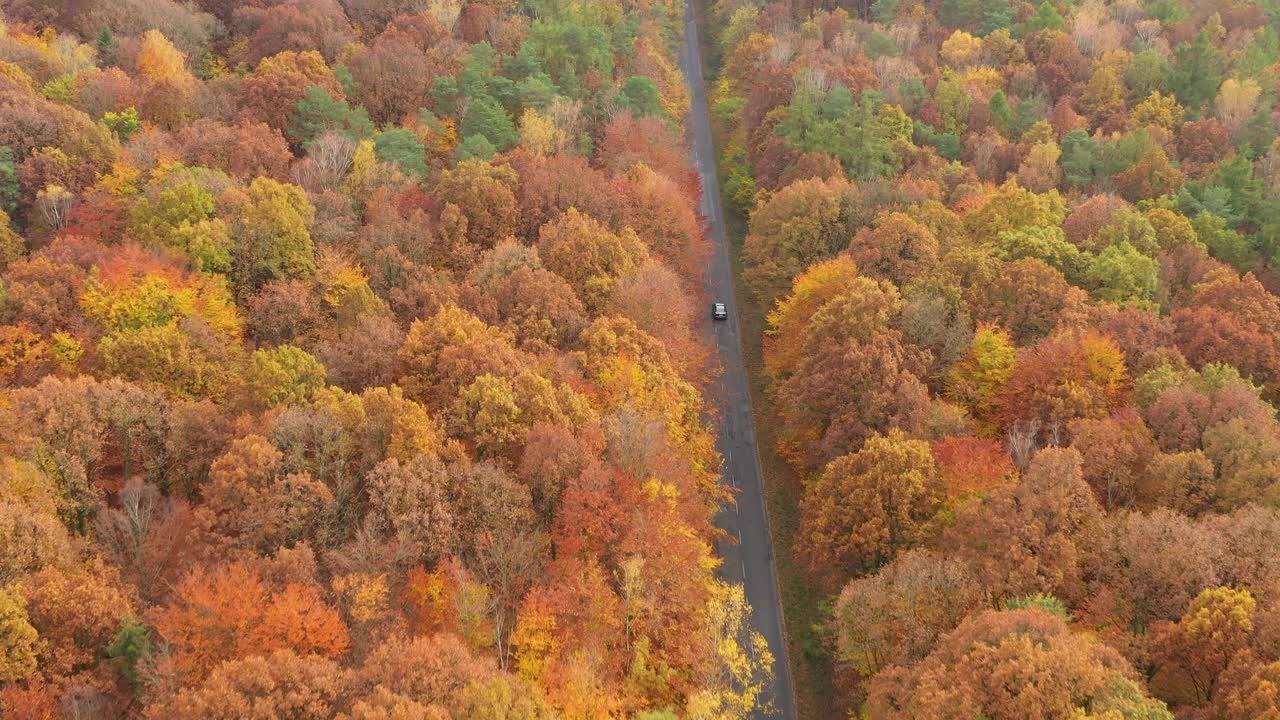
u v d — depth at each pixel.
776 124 158.75
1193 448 85.00
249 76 144.50
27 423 73.00
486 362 86.38
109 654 59.00
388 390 88.44
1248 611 62.12
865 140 144.25
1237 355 97.31
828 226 125.50
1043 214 121.69
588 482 74.19
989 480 80.25
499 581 70.31
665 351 102.44
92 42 155.38
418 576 67.25
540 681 63.44
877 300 99.12
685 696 71.81
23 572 61.78
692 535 80.25
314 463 74.25
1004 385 95.00
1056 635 59.28
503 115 140.50
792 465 108.75
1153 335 98.00
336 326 99.44
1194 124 156.38
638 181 132.25
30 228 110.94
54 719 54.88
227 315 94.75
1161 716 54.62
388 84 150.88
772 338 129.38
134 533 70.88
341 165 123.06
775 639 88.00
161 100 134.12
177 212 102.56
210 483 72.62
